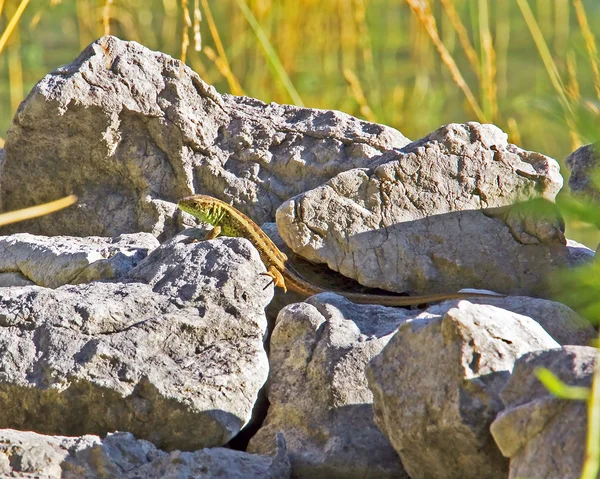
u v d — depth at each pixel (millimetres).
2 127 24266
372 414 8750
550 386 6129
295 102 17578
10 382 8562
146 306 9234
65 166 12414
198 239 11516
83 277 10438
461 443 7461
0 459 7488
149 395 8508
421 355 7891
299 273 11766
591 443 5824
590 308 8859
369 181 11305
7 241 11359
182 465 7676
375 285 11070
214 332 9133
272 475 7887
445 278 11203
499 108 23828
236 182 12391
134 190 12492
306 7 23078
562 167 21547
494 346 7688
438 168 11445
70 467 7617
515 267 11320
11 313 9008
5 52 25828
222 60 16734
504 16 26625
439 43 16938
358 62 25906
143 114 12188
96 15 23766
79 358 8648
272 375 9430
